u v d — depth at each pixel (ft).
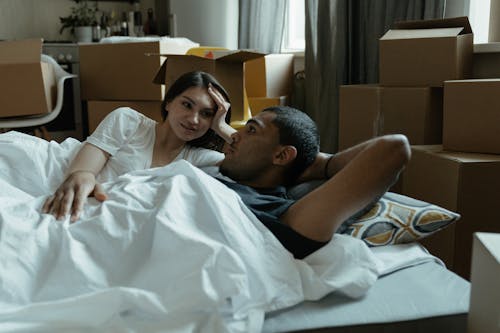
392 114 7.29
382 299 3.34
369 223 4.16
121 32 15.53
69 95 13.62
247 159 4.23
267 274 3.19
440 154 5.94
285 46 13.78
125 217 3.36
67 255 3.07
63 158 4.94
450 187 5.65
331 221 3.42
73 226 3.30
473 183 5.52
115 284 3.10
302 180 4.59
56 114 10.34
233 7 14.26
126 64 10.34
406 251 4.04
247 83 11.18
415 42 7.02
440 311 3.21
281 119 4.18
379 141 3.19
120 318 2.83
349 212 3.39
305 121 4.29
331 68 10.40
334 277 3.34
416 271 3.75
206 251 3.01
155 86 10.07
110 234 3.24
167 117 5.44
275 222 3.52
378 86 7.61
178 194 3.47
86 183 4.03
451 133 6.13
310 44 11.07
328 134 10.61
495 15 7.88
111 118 5.26
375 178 3.22
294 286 3.23
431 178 6.04
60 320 2.76
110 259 3.19
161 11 15.97
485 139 5.91
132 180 4.05
